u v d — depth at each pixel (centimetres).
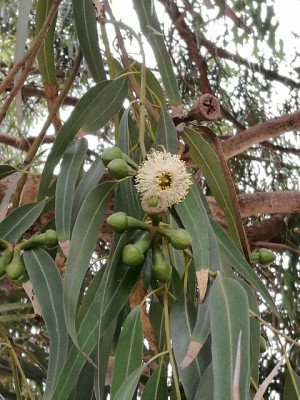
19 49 35
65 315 25
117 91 33
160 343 31
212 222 30
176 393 25
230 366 22
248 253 33
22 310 43
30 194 50
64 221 29
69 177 30
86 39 37
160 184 26
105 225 52
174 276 29
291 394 26
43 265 28
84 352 26
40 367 47
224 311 24
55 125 48
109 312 26
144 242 26
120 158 28
